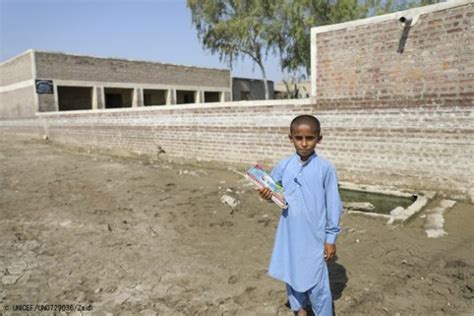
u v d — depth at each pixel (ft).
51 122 64.95
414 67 22.79
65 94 84.99
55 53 73.31
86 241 17.78
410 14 22.38
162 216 21.43
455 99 21.48
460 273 13.47
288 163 9.75
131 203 24.38
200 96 102.68
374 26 24.06
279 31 74.02
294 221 9.45
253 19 74.23
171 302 12.27
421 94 22.75
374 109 24.90
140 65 88.22
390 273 13.74
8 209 23.50
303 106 28.55
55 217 21.63
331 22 71.36
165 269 14.65
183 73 98.02
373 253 15.51
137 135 44.62
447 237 16.78
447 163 22.31
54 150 56.03
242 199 24.62
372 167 25.58
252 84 120.37
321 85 27.22
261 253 15.98
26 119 74.43
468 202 21.68
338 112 26.66
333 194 9.32
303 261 9.43
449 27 21.09
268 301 12.16
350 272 13.91
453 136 21.85
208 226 19.56
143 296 12.67
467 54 20.67
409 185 24.06
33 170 38.06
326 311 9.95
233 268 14.60
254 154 32.58
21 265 15.20
